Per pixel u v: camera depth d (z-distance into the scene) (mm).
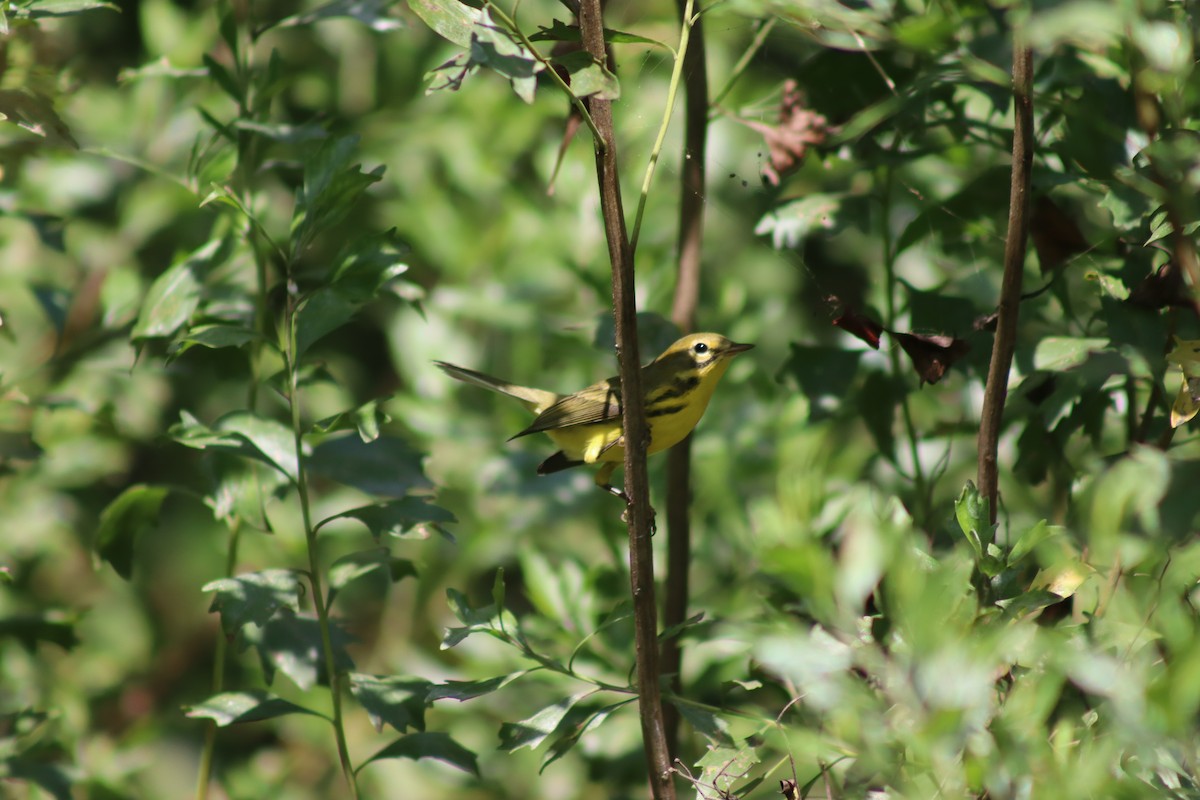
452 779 10586
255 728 12172
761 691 7988
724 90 8008
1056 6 4602
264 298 9062
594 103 5332
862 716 3795
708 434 10422
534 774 10602
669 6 8156
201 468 8797
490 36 4781
